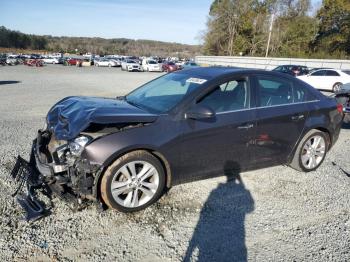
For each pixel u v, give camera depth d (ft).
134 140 10.71
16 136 20.13
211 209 11.82
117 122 10.53
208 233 10.32
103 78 83.20
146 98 13.66
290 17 205.46
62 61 186.39
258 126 13.50
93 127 10.72
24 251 8.95
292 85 15.23
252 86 13.74
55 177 10.75
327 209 12.23
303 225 11.03
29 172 12.00
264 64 144.46
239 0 208.74
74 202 10.75
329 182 14.79
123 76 95.55
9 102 34.63
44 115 27.68
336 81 64.28
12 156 16.20
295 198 13.02
